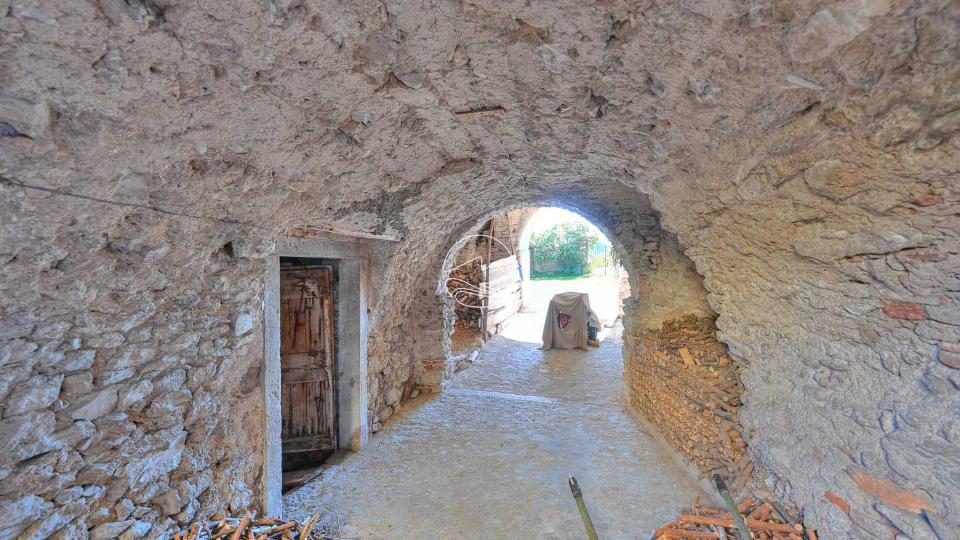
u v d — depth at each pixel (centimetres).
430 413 463
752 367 251
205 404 217
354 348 375
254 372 257
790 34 101
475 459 360
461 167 267
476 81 157
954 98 94
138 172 137
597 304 1166
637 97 155
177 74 116
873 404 170
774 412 234
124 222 146
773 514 231
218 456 228
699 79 131
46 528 152
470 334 824
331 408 375
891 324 154
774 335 223
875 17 88
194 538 203
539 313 1129
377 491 312
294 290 369
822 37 97
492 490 313
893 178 119
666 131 171
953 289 129
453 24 122
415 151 226
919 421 152
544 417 452
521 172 302
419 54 137
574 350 765
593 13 114
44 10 86
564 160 256
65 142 114
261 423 260
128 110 118
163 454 195
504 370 641
